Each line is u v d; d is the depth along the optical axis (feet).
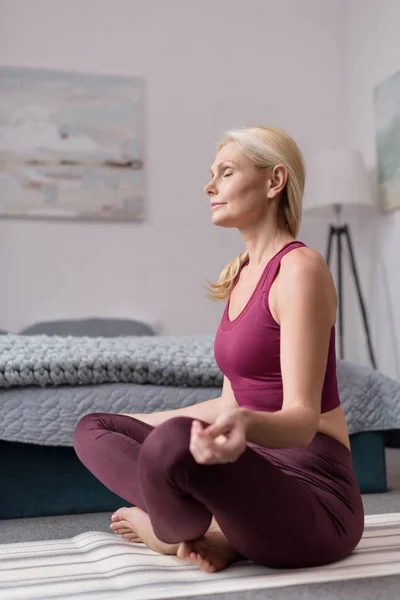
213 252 14.93
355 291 15.15
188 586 4.14
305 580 4.20
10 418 6.86
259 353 4.36
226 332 4.59
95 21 14.75
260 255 4.68
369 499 7.64
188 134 15.01
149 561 4.67
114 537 5.46
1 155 14.05
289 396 3.89
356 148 15.15
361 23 14.85
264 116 15.42
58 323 13.48
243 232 4.75
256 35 15.49
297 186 4.60
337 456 4.53
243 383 4.52
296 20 15.70
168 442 3.71
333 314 4.24
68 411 7.00
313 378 3.94
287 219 4.65
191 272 14.82
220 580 4.23
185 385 7.54
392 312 13.75
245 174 4.55
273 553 4.17
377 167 14.10
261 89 15.44
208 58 15.24
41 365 7.06
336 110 15.72
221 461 3.37
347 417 7.94
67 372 7.12
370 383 8.20
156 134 14.85
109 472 4.79
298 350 3.98
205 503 3.81
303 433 3.72
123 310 14.47
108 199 14.44
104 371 7.27
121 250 14.53
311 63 15.70
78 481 7.12
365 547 5.08
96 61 14.70
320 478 4.42
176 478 3.71
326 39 15.81
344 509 4.42
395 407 8.05
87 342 7.82
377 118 14.03
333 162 13.44
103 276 14.42
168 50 15.06
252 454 3.79
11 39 14.34
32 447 7.02
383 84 13.78
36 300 14.10
